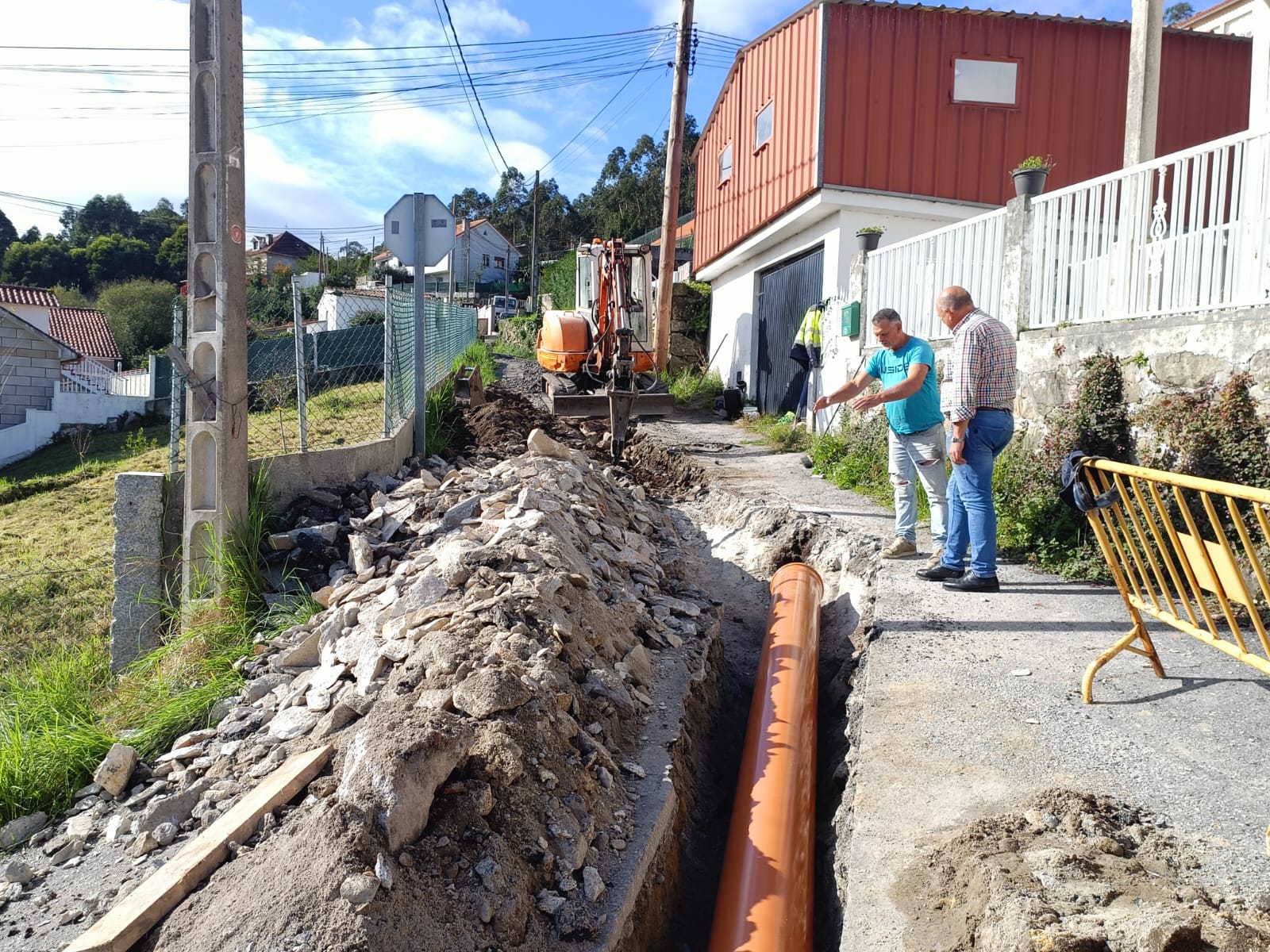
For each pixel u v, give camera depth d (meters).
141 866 3.65
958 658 4.73
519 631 4.48
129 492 6.54
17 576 9.38
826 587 7.04
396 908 2.81
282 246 76.94
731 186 17.53
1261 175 5.50
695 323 22.09
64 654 6.54
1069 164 13.50
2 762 4.34
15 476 20.50
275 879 2.92
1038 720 4.00
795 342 13.66
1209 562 3.41
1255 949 2.35
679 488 11.03
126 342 46.41
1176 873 2.80
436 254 9.48
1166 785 3.40
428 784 3.16
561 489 7.62
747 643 6.96
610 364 12.64
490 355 28.66
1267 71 9.26
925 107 13.06
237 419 6.51
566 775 3.73
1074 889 2.65
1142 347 6.28
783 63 14.41
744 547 8.42
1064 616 5.30
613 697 4.60
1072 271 7.16
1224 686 4.27
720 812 4.86
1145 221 6.45
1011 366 5.51
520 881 3.14
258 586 6.36
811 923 3.47
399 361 10.14
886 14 12.86
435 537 6.55
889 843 3.17
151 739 4.68
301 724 4.38
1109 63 13.45
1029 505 6.60
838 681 5.32
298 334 7.67
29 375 26.53
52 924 3.34
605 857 3.55
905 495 6.50
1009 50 13.16
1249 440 5.41
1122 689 4.30
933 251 9.51
